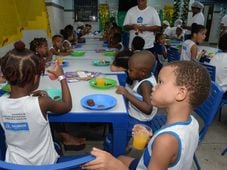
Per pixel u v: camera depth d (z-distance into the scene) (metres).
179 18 8.19
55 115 1.26
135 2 5.43
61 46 3.61
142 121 1.62
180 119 0.84
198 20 4.88
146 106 1.47
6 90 1.46
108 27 6.59
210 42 10.49
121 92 1.58
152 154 0.79
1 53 2.43
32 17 2.74
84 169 0.82
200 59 3.34
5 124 1.08
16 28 2.38
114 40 4.30
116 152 1.35
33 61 1.06
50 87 1.69
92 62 2.73
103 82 1.75
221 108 2.85
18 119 1.04
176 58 4.04
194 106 0.84
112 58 3.04
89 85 1.78
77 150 2.04
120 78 1.96
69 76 2.00
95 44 4.89
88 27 7.75
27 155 1.11
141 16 3.58
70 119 1.28
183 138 0.78
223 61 2.41
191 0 8.09
